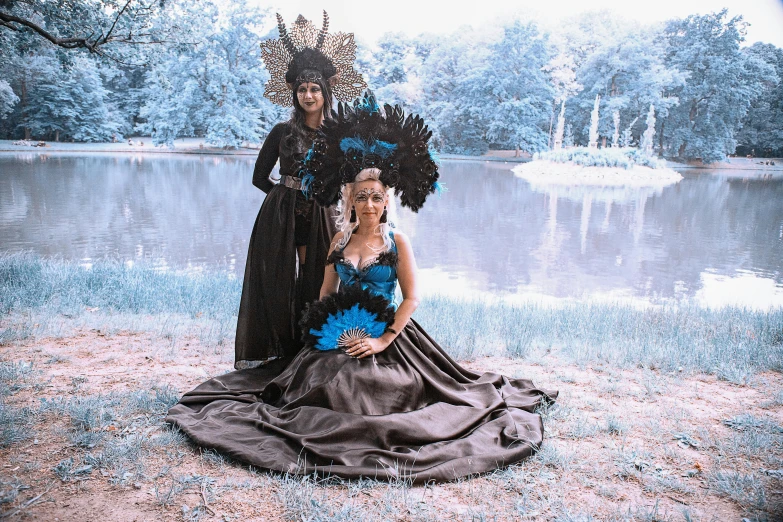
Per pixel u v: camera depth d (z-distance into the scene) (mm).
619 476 2852
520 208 25672
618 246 17266
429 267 13695
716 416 3625
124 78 68750
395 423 3020
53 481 2625
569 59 69062
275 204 3953
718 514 2525
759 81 63375
